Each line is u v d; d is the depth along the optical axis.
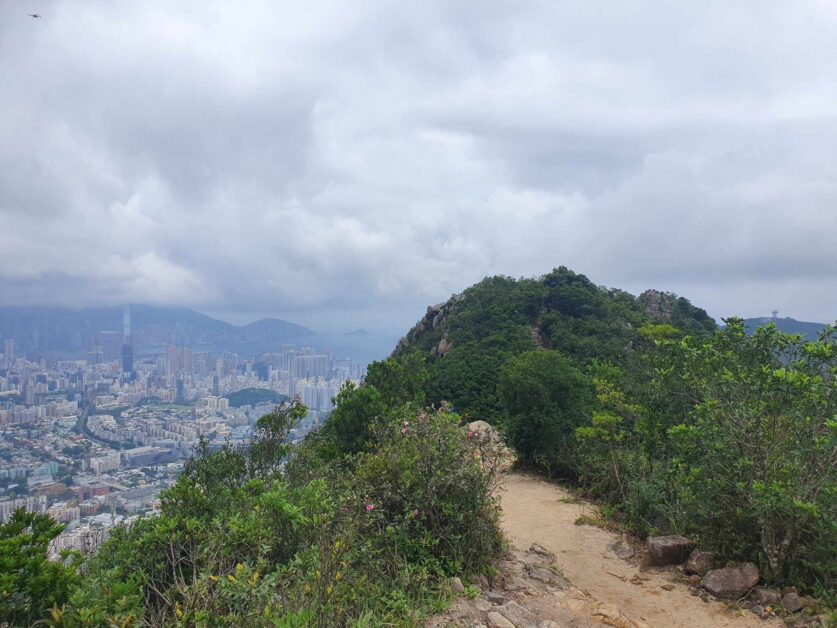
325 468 7.20
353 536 4.78
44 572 3.29
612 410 11.64
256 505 5.12
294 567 4.23
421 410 7.76
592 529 8.58
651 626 5.22
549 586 5.87
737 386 6.49
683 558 6.70
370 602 4.56
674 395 8.92
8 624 3.13
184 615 3.39
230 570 4.22
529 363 13.99
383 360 13.80
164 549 4.50
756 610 5.37
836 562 5.31
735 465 6.05
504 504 10.30
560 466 13.09
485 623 4.76
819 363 6.29
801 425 5.85
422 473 5.89
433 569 5.46
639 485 8.48
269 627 3.59
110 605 3.52
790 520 5.51
